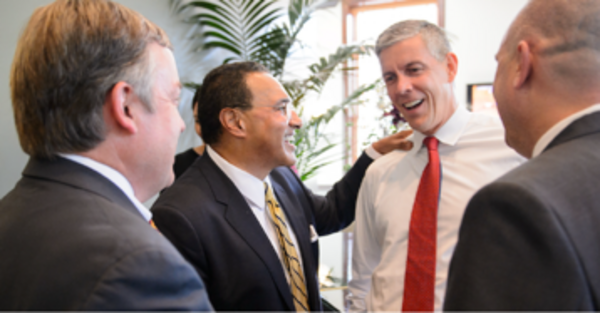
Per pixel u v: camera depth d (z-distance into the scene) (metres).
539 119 0.61
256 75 1.09
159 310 0.46
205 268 0.93
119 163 0.61
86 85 0.55
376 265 1.31
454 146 1.17
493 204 0.51
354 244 1.35
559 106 0.59
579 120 0.57
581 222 0.48
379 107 3.03
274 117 1.06
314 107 4.34
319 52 4.39
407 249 1.10
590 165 0.53
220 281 0.94
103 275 0.45
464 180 1.10
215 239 0.96
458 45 4.17
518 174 0.53
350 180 1.47
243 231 0.99
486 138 1.15
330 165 4.47
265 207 1.12
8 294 0.49
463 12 4.14
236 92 1.06
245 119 1.06
